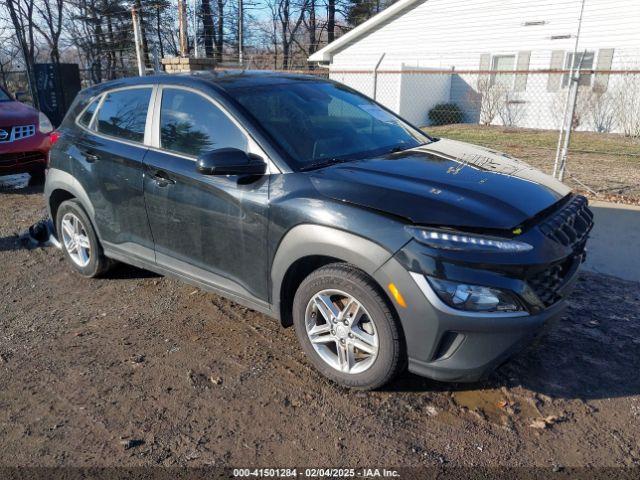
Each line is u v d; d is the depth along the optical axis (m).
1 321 4.11
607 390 3.14
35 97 14.20
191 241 3.72
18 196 7.76
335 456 2.66
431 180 3.07
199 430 2.86
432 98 19.83
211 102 3.62
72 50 32.59
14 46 28.31
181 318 4.09
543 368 3.36
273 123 3.49
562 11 17.00
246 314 4.13
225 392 3.17
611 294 4.37
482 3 18.41
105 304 4.36
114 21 28.23
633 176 9.20
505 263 2.63
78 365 3.48
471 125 19.19
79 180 4.47
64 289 4.67
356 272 2.92
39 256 5.45
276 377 3.31
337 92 4.21
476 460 2.62
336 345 3.15
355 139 3.69
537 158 11.38
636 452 2.66
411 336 2.77
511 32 18.12
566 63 17.27
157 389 3.21
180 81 3.88
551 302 2.83
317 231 2.97
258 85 3.82
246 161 3.19
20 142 7.91
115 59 28.69
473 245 2.64
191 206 3.62
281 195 3.16
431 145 3.94
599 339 3.68
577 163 10.75
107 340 3.79
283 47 40.22
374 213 2.84
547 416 2.92
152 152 3.89
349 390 3.16
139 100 4.14
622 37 16.14
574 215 3.20
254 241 3.32
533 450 2.68
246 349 3.63
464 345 2.71
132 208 4.07
